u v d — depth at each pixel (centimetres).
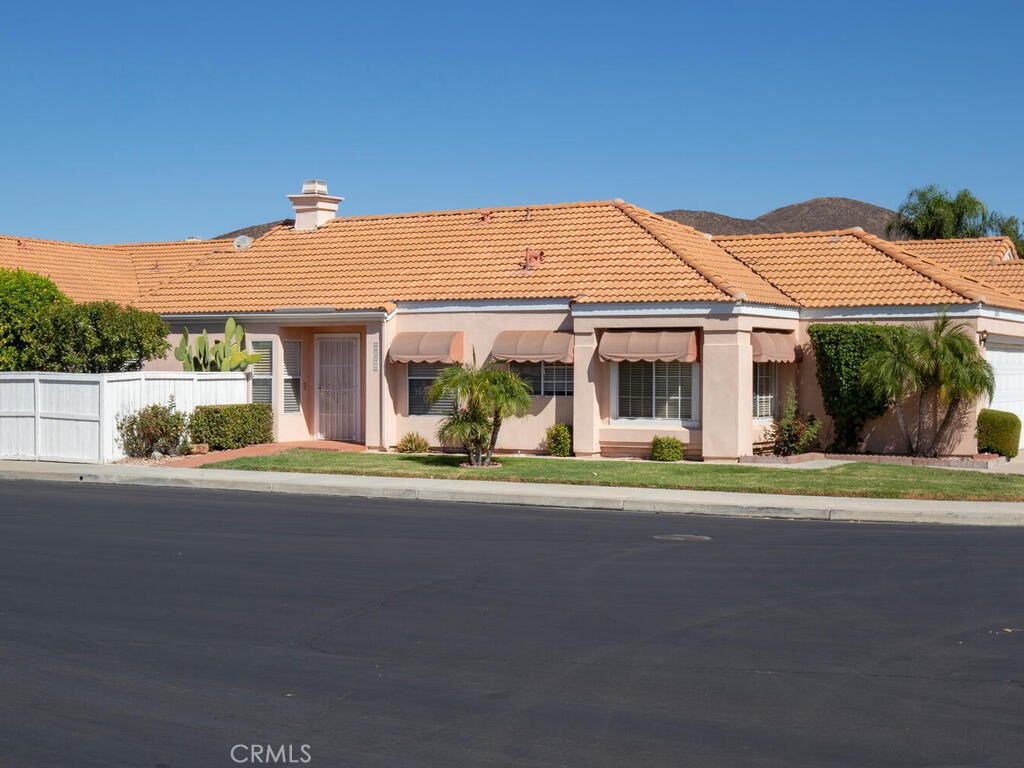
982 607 1109
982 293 2533
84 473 2266
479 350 2636
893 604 1121
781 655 934
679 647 959
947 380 2358
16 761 699
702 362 2444
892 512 1736
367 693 833
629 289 2514
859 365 2486
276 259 3123
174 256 3638
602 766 690
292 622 1045
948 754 710
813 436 2547
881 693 833
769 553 1415
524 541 1505
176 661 917
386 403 2692
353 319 2697
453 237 3003
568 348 2522
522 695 827
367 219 3250
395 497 2012
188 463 2402
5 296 2652
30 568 1304
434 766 691
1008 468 2320
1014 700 817
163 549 1433
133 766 692
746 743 728
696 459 2477
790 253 2838
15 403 2523
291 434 2845
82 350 2634
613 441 2527
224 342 2772
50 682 861
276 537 1532
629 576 1261
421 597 1151
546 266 2711
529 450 2619
